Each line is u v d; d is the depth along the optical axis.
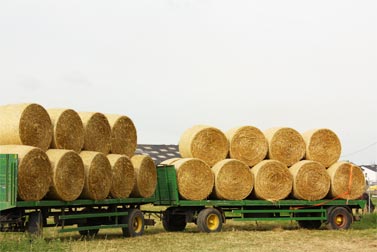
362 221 22.83
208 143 19.33
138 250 13.97
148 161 18.20
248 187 19.41
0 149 13.73
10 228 14.18
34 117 14.24
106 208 17.41
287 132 20.17
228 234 18.30
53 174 14.19
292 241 16.48
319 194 20.25
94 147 16.56
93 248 13.99
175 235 17.98
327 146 20.72
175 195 18.72
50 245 13.36
